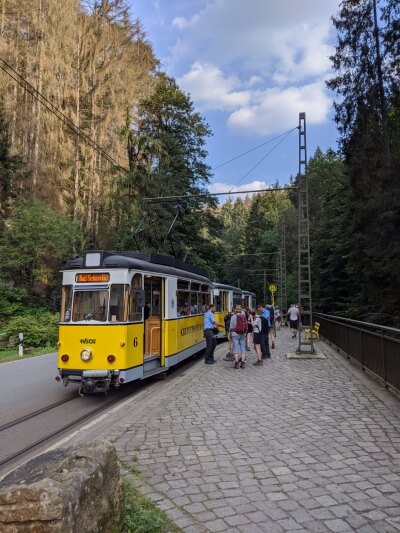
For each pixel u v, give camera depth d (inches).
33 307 1163.9
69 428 299.3
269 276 3772.1
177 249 1418.6
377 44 815.7
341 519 146.2
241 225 5167.3
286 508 154.6
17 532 92.4
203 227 1606.8
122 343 383.9
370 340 417.7
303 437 233.1
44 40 1263.5
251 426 255.4
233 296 1088.8
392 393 336.8
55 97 1275.8
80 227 1262.3
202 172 1573.6
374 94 816.3
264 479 180.1
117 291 393.1
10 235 1160.2
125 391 422.9
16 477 106.0
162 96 1505.9
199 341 641.6
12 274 1192.8
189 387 379.2
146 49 1480.1
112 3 1406.3
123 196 1268.5
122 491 126.9
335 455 205.5
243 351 490.0
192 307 608.7
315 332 905.5
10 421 317.4
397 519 145.8
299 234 633.6
